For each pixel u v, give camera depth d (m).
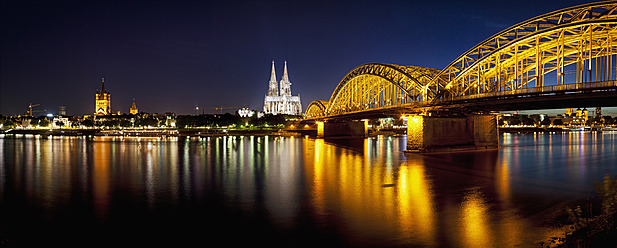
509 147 107.69
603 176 52.09
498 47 63.53
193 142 149.50
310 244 26.25
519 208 34.50
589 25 48.41
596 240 25.41
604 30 48.78
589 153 87.19
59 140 165.00
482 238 26.77
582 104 58.50
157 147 118.31
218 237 27.84
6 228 30.12
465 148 84.38
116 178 53.44
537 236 26.80
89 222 31.59
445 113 82.31
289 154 91.62
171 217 32.91
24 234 28.73
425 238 27.03
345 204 36.81
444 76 81.44
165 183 49.25
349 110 137.75
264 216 32.97
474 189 43.34
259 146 122.69
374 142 141.00
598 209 33.66
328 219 31.88
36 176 55.28
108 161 75.94
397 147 112.44
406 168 61.06
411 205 36.09
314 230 29.09
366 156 83.12
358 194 41.41
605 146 112.06
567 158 75.31
